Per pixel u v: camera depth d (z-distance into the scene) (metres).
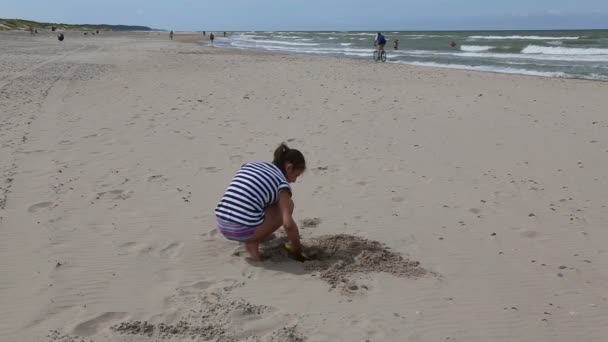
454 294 3.94
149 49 39.84
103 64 22.20
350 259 4.44
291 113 11.09
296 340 3.25
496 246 4.87
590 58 32.56
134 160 7.34
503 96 14.04
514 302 3.87
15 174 6.50
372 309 3.66
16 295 3.70
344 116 10.84
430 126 10.01
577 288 4.12
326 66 23.92
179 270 4.19
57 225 5.01
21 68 18.88
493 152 8.23
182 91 14.07
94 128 9.23
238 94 13.69
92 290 3.81
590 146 8.59
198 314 3.51
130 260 4.33
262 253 4.52
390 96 13.77
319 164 7.40
